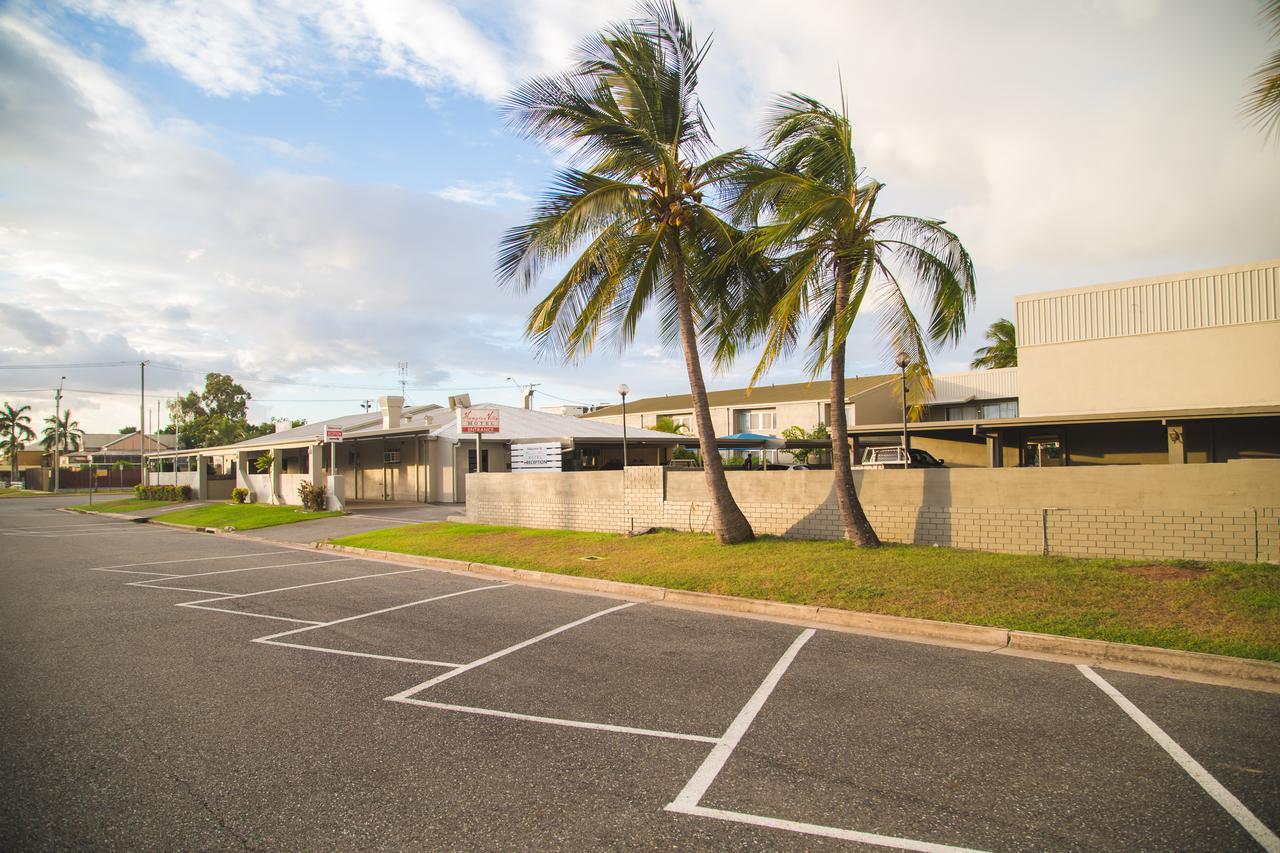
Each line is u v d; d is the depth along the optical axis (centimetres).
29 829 362
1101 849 331
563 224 1147
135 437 8575
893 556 1046
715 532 1275
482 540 1597
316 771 431
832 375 1153
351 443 3712
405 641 763
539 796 395
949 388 3775
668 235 1241
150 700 568
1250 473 915
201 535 2278
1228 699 541
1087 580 854
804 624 824
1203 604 736
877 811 371
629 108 1227
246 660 690
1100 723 493
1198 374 2164
